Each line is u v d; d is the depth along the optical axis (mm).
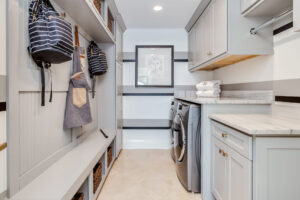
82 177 1374
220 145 1528
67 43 1283
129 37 3457
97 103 2855
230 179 1346
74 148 1919
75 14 1796
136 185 2115
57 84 1596
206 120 1764
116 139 2867
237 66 2424
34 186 1172
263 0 1468
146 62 3449
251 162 1091
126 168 2570
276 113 1694
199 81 3471
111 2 2383
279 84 1667
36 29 1178
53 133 1550
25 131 1188
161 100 3486
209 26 2270
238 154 1226
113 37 2738
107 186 2092
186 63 3475
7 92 1020
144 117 3504
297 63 1479
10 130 1033
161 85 3455
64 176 1307
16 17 1074
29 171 1220
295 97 1493
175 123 2395
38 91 1330
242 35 1768
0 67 977
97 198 1862
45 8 1238
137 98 3484
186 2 2459
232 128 1311
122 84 3459
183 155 2021
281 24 1655
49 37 1199
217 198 1586
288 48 1573
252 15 1742
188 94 3453
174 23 3186
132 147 3482
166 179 2254
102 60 2475
